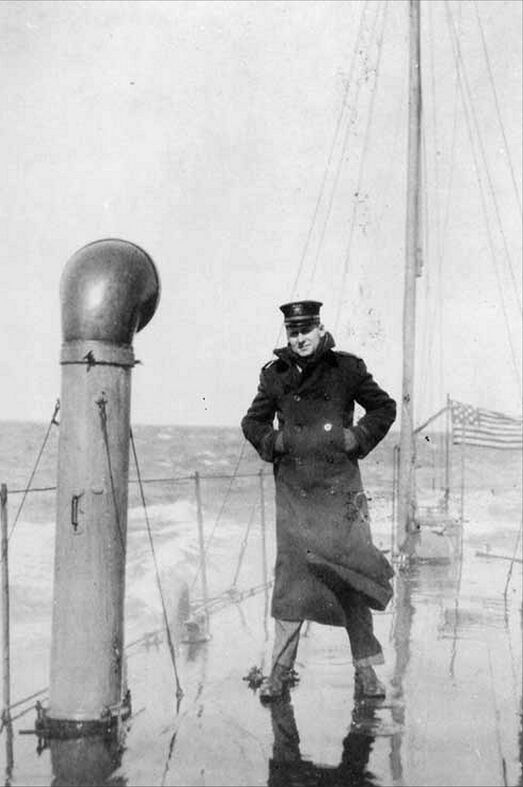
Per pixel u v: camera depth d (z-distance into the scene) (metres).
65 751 3.65
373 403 4.45
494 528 19.36
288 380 4.45
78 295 3.88
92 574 3.86
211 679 4.76
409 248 10.74
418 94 11.05
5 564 4.22
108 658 3.88
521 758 3.60
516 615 6.62
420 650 5.47
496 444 11.93
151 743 3.74
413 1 11.19
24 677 6.74
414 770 3.46
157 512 22.02
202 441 48.91
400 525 9.92
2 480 27.67
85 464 3.86
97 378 3.88
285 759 3.57
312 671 4.91
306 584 4.40
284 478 4.47
